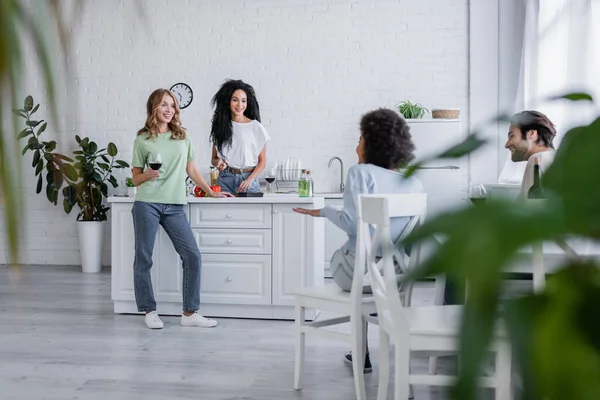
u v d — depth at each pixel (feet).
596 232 0.68
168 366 10.07
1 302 15.44
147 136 12.60
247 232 13.28
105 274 20.25
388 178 8.48
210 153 21.29
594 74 11.23
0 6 0.70
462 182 18.49
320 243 13.55
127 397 8.63
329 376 9.61
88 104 21.95
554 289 0.75
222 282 13.41
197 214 13.44
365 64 20.31
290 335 12.06
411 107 18.90
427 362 10.31
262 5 20.88
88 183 20.57
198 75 21.33
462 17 19.60
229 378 9.47
